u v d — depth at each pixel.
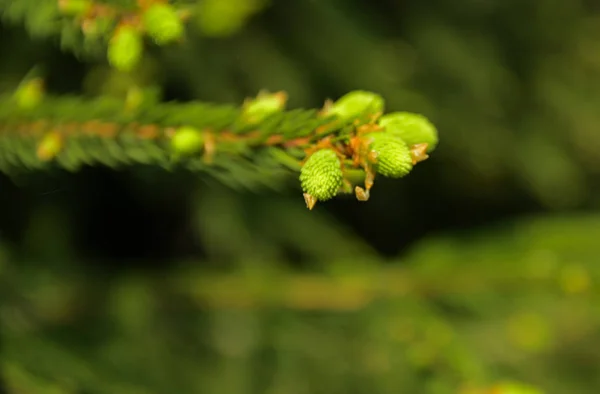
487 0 1.23
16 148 0.60
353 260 0.90
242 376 0.87
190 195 1.09
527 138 1.34
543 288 0.77
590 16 1.39
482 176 1.39
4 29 0.91
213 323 0.90
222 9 0.71
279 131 0.55
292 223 1.02
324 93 1.12
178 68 0.94
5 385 0.66
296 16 1.05
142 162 0.59
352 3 1.11
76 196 1.10
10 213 1.04
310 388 0.86
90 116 0.58
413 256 0.83
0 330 0.69
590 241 0.77
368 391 0.84
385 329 0.79
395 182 1.35
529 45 1.33
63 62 0.95
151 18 0.56
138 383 0.72
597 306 0.75
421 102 1.14
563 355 1.03
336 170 0.53
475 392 0.68
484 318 0.84
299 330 0.87
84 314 0.84
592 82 1.36
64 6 0.57
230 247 1.04
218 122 0.57
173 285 0.89
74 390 0.66
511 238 0.80
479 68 1.21
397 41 1.18
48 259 0.94
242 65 1.03
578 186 1.42
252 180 0.58
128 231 1.21
